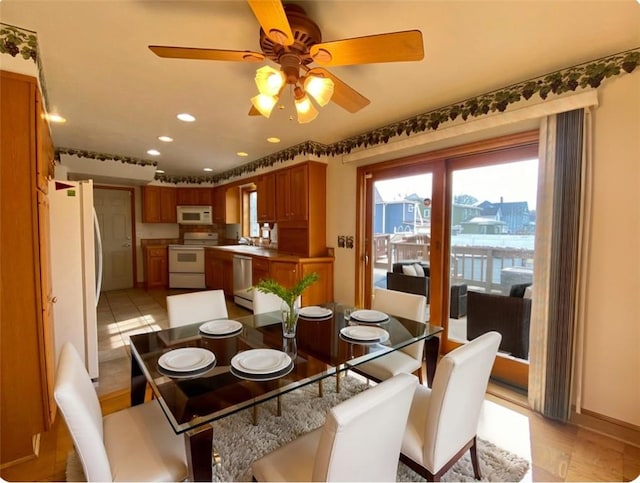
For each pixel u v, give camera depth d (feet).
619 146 6.35
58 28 5.55
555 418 6.95
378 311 8.07
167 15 5.21
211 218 21.74
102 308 15.80
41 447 6.08
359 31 5.59
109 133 11.66
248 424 6.63
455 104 8.80
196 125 10.80
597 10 5.03
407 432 4.59
